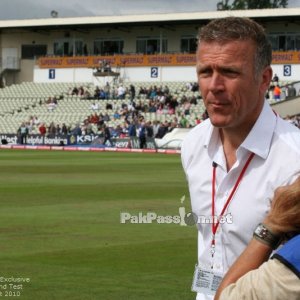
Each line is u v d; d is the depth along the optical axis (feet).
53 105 209.87
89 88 223.71
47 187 70.13
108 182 76.54
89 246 37.63
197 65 13.73
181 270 31.89
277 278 10.50
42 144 180.65
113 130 177.99
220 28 13.35
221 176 14.55
